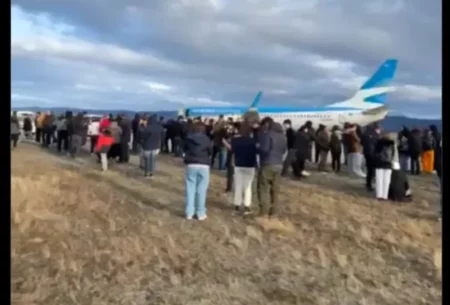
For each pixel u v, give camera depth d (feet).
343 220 33.71
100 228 28.89
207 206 37.63
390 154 42.78
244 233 29.04
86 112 73.36
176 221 31.96
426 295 19.72
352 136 58.59
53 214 31.45
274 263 23.44
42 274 20.58
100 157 62.69
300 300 18.98
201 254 24.47
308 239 28.09
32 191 37.63
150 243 26.04
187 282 20.66
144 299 18.69
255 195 42.57
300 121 126.11
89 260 22.76
